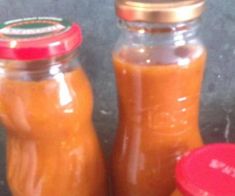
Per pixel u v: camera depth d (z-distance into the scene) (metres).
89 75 0.60
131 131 0.51
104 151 0.64
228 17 0.57
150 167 0.51
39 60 0.44
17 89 0.46
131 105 0.50
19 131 0.48
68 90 0.47
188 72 0.48
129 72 0.48
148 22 0.45
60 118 0.47
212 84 0.61
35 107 0.46
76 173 0.50
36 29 0.46
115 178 0.55
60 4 0.57
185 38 0.49
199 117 0.63
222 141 0.65
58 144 0.49
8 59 0.44
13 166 0.51
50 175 0.49
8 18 0.57
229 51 0.59
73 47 0.45
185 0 0.45
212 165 0.43
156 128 0.50
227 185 0.41
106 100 0.62
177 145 0.50
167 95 0.48
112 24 0.57
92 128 0.53
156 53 0.48
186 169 0.43
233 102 0.62
